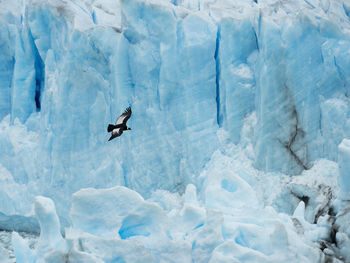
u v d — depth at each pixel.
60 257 9.14
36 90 26.28
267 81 20.64
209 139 21.97
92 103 23.20
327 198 18.72
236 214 11.43
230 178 12.58
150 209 9.90
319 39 20.62
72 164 22.91
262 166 20.92
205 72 22.11
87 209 9.87
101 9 26.06
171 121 22.11
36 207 10.01
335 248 11.69
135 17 21.98
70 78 22.98
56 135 23.17
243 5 25.59
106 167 22.39
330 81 20.45
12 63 26.12
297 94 20.55
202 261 9.73
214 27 22.14
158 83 22.20
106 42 22.25
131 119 22.25
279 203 19.81
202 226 10.60
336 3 24.62
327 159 20.28
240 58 22.42
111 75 22.41
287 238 9.48
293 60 20.47
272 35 20.56
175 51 21.86
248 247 10.23
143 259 9.24
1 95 25.75
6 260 12.18
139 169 22.03
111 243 9.28
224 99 22.39
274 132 20.78
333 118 20.17
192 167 21.67
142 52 22.05
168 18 21.70
